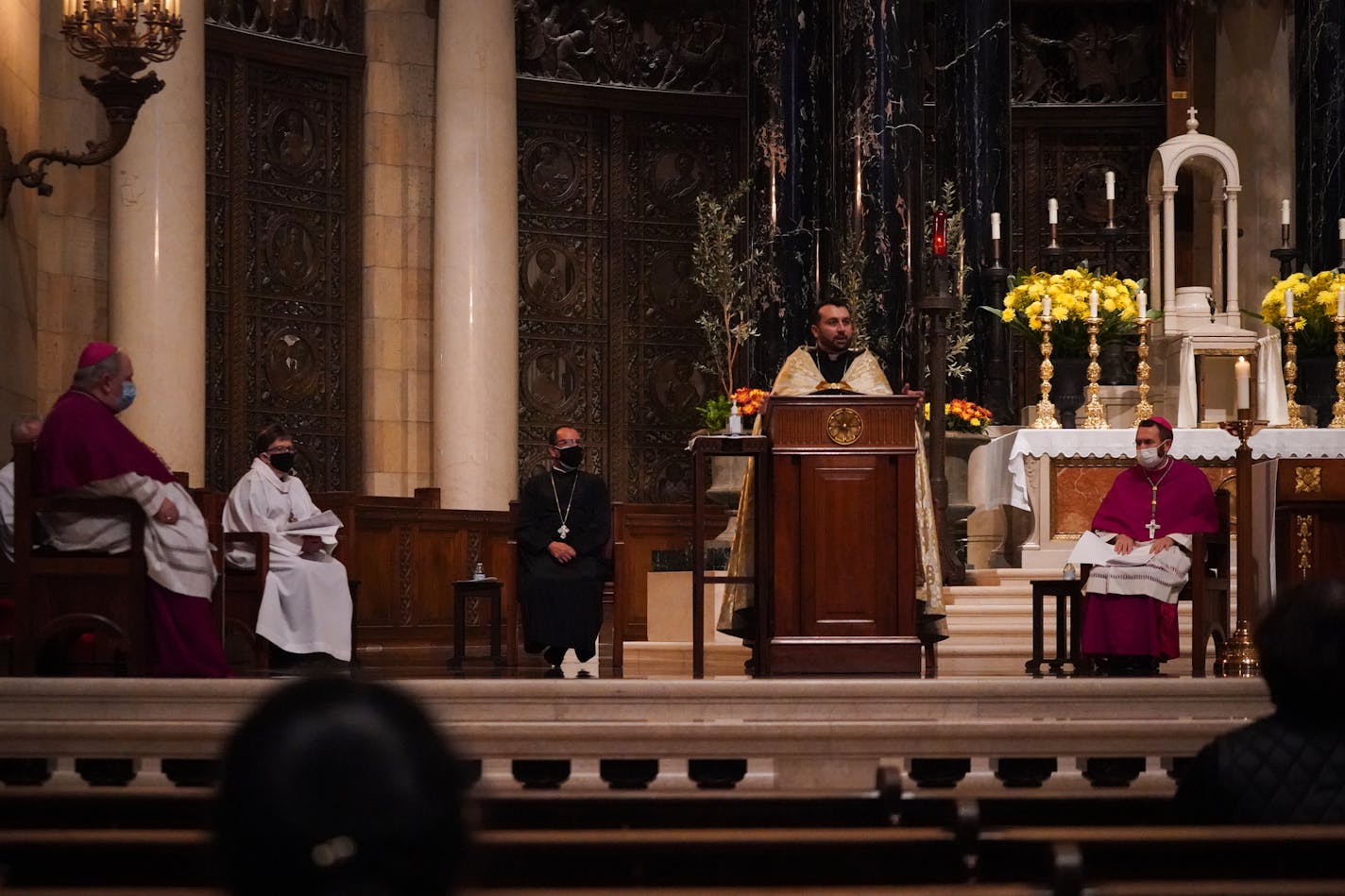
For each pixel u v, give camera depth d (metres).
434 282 20.09
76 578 9.20
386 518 17.20
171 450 17.33
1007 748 8.23
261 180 19.86
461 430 19.64
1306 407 16.39
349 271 20.59
